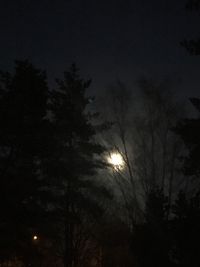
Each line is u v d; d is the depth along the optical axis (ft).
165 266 38.09
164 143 59.77
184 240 31.50
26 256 49.78
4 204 47.73
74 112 63.46
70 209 65.16
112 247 72.64
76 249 65.82
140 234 40.60
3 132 49.57
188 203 32.35
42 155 52.65
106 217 71.51
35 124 50.93
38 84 53.36
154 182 57.47
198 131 32.32
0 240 47.21
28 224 48.85
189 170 32.89
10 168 50.14
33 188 50.26
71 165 60.64
